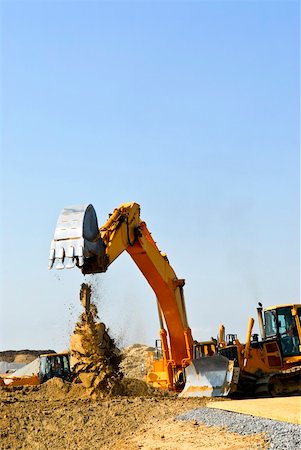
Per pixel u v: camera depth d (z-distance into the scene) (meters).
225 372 14.94
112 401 13.30
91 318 14.48
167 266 16.70
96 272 12.93
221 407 11.66
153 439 9.82
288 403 11.76
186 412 11.81
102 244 13.07
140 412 12.19
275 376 15.70
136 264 15.62
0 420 12.48
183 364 16.80
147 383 17.33
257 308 17.91
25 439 11.38
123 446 9.71
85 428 11.43
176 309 16.77
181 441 9.34
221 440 9.03
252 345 16.66
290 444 8.13
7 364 51.22
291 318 16.94
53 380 16.31
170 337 17.08
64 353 25.52
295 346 16.62
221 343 18.81
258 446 8.34
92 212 12.85
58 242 12.06
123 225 14.32
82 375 14.28
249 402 12.17
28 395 15.39
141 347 46.84
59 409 13.17
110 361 14.55
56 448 10.52
